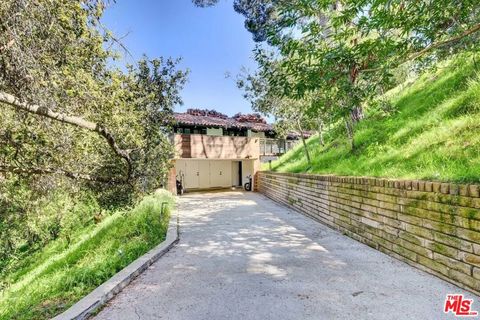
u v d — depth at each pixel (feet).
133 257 15.90
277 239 19.74
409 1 10.30
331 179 22.52
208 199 46.44
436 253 11.78
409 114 25.58
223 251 17.34
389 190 14.97
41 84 10.76
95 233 28.71
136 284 12.53
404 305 9.78
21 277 26.58
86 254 21.22
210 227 24.61
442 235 11.46
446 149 15.49
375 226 16.38
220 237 20.93
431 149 16.69
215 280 12.71
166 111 28.07
